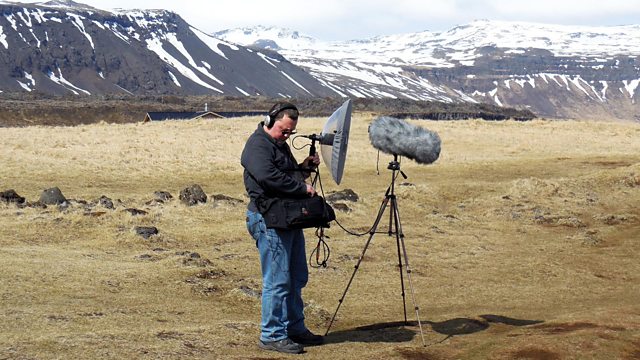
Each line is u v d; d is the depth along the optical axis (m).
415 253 16.30
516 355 7.93
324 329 9.80
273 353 7.86
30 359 6.85
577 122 61.75
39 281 11.16
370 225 19.61
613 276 15.34
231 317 10.07
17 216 17.75
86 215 17.56
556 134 53.97
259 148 7.64
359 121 61.56
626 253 17.61
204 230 17.31
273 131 7.74
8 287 10.55
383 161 37.22
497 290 13.51
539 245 18.30
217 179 30.36
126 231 16.25
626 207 24.59
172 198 22.80
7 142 37.94
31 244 14.98
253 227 7.86
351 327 9.94
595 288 14.19
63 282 11.26
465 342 8.77
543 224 21.28
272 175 7.53
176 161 34.50
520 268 15.60
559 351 8.06
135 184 28.14
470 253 16.83
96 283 11.41
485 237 18.95
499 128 57.12
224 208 20.38
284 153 7.87
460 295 12.88
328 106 192.38
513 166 36.34
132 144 40.38
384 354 8.02
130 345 7.56
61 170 29.75
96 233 16.30
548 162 38.28
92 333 7.96
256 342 8.27
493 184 28.33
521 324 10.06
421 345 8.55
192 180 29.80
